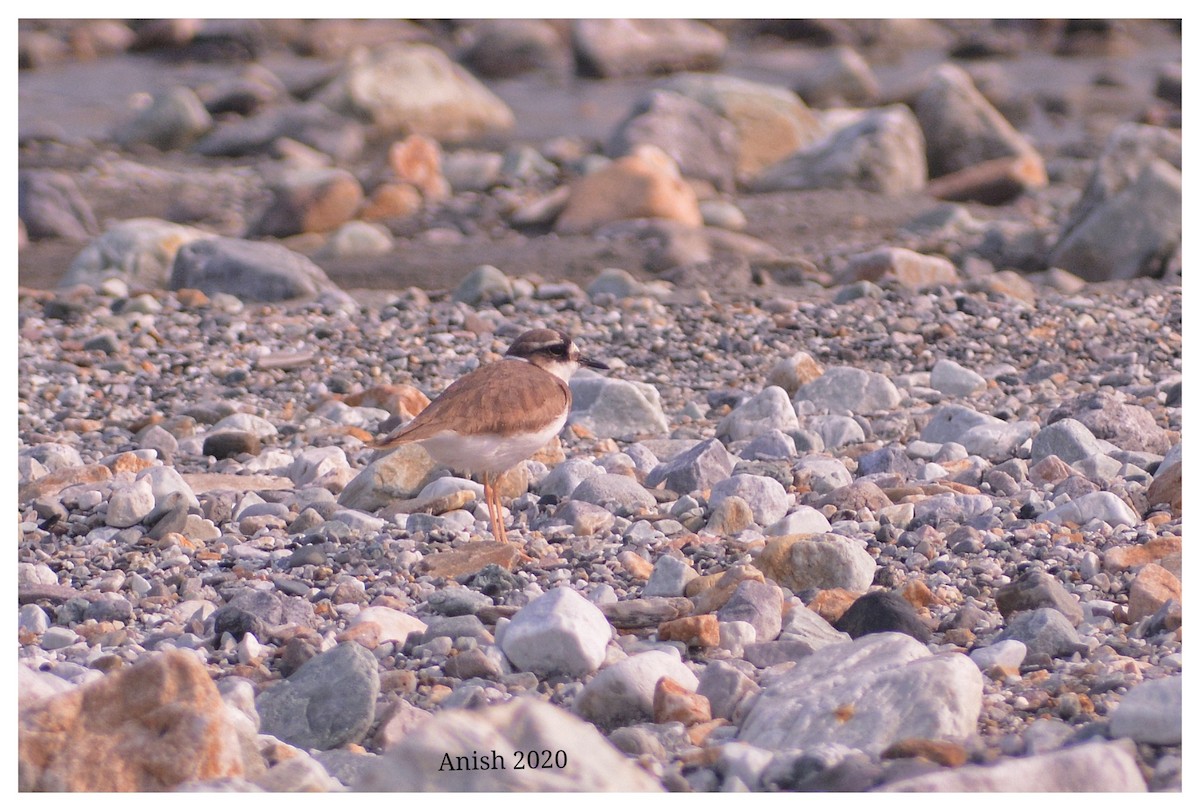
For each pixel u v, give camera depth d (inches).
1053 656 284.8
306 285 829.2
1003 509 390.6
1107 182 858.8
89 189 1216.8
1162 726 231.6
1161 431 476.7
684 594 327.0
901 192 1137.4
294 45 2048.5
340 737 255.1
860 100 1565.0
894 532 368.2
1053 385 589.6
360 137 1428.4
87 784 218.4
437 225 1045.8
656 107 1197.7
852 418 514.6
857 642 271.1
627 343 703.1
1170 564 325.1
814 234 1005.8
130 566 365.1
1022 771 210.2
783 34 2144.4
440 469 434.6
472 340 720.3
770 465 436.5
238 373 652.7
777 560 332.5
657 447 504.1
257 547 380.5
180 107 1411.2
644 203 1000.2
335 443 533.3
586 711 260.5
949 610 314.5
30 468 476.1
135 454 490.3
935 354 657.6
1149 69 1870.1
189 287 847.7
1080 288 788.0
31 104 1638.8
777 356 671.1
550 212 1024.2
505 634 286.5
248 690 263.9
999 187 1101.1
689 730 250.8
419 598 332.8
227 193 1214.3
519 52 1916.8
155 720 225.5
